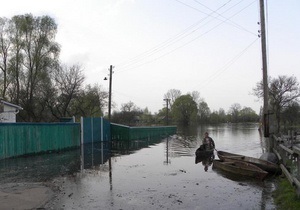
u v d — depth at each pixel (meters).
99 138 31.14
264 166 14.28
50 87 43.44
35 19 40.31
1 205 9.07
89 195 10.47
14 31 40.25
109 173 14.77
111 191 11.09
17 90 40.53
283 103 52.97
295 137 21.88
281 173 13.84
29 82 40.62
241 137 46.28
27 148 20.28
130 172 15.07
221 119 136.88
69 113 48.16
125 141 33.84
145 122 95.50
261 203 9.59
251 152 25.52
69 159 19.50
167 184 12.34
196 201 9.88
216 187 11.83
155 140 38.31
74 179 13.23
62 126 24.25
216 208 9.15
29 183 12.33
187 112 103.06
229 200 10.00
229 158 17.00
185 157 21.20
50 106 43.25
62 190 11.15
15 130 19.20
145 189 11.44
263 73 17.67
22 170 15.37
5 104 27.30
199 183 12.54
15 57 40.34
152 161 19.08
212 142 22.91
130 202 9.68
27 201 9.55
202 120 122.12
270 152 16.77
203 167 16.67
